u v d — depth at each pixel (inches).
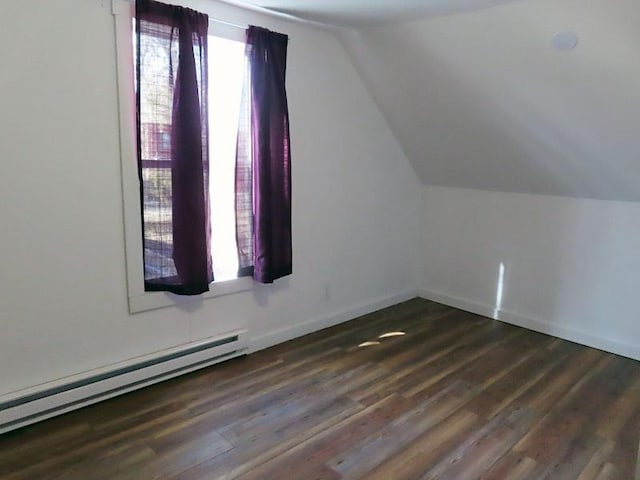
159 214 100.6
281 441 88.6
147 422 93.2
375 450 86.5
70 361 95.7
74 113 89.4
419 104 135.9
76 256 93.4
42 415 92.0
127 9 92.2
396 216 161.8
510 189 145.3
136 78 93.8
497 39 103.7
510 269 149.2
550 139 119.9
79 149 90.8
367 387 108.9
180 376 111.3
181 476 78.9
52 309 92.0
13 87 82.4
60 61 86.7
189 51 97.0
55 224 90.0
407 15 106.3
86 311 96.3
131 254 99.7
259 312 125.9
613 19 86.4
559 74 102.7
